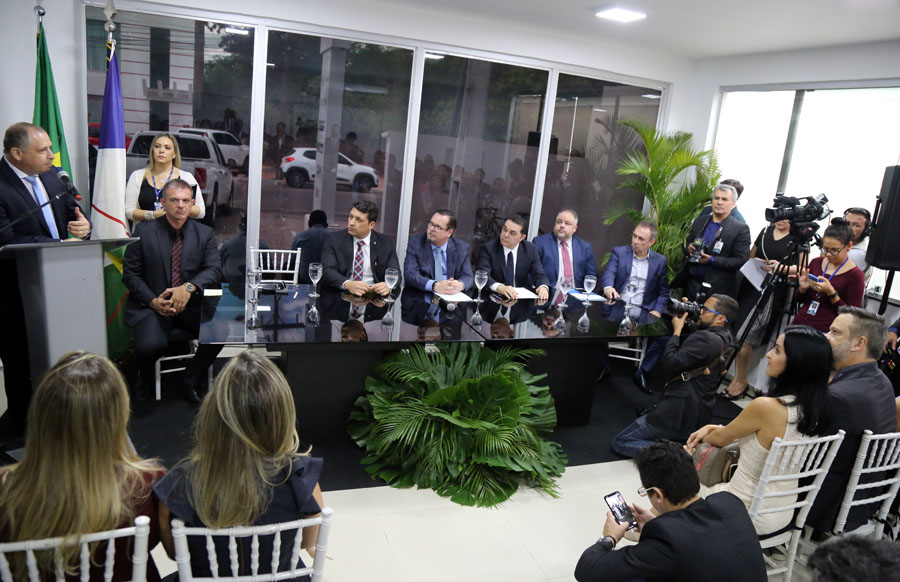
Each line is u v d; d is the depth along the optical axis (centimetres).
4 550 120
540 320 356
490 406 311
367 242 405
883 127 446
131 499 135
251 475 135
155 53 427
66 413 122
